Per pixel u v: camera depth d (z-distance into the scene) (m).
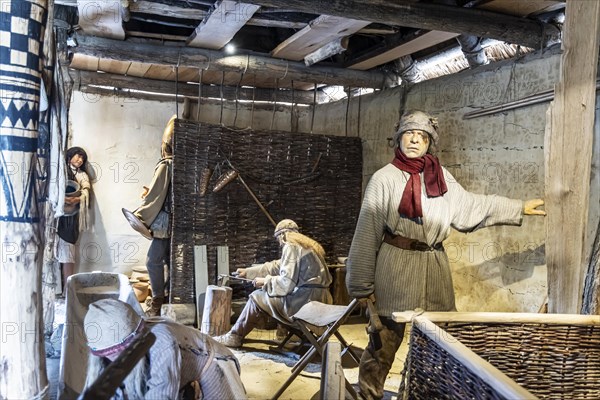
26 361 2.19
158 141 6.50
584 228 3.02
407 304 3.15
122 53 4.57
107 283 3.63
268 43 5.30
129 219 4.99
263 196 5.48
